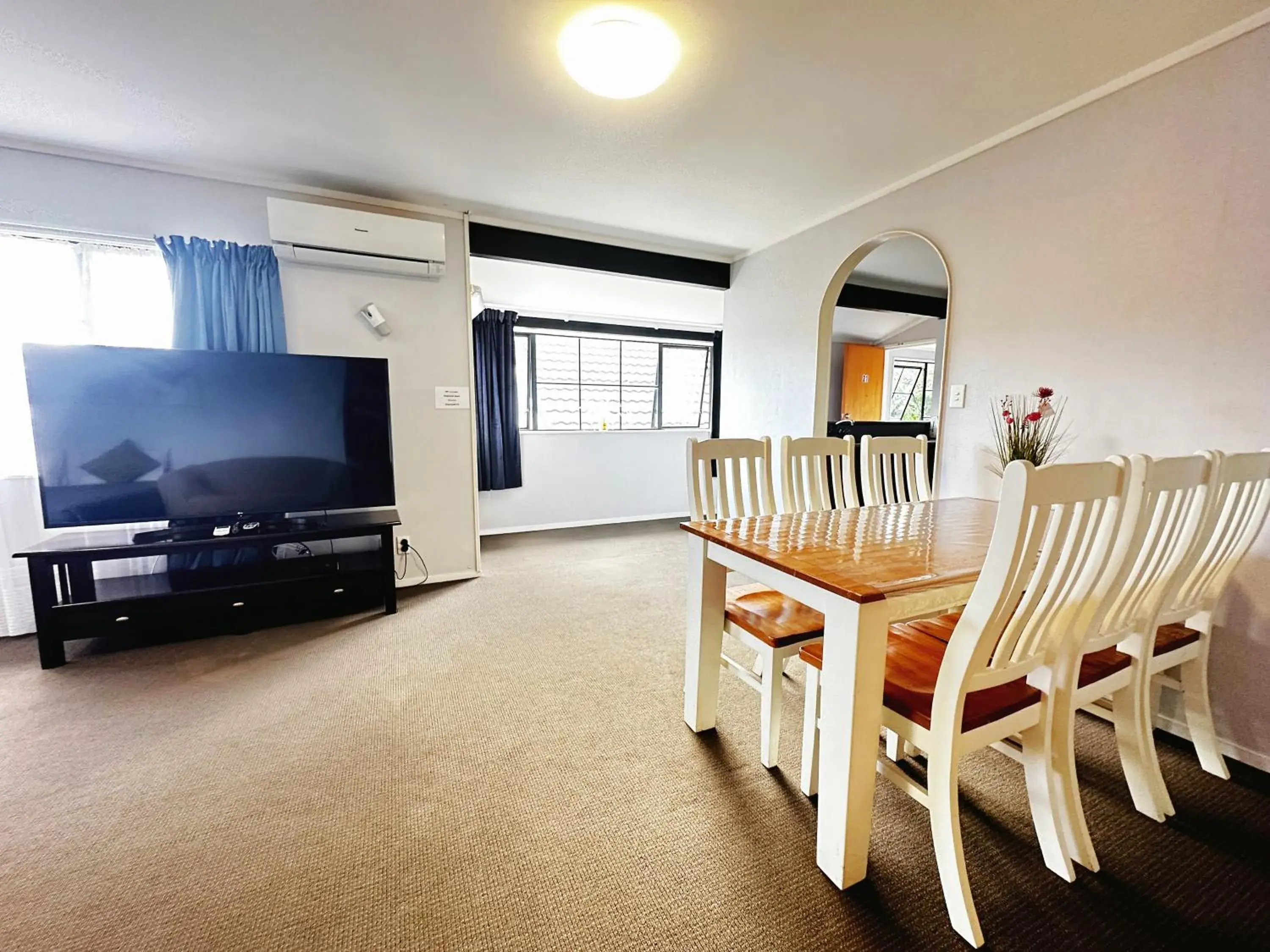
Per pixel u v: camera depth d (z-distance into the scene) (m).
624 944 1.08
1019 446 2.07
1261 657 1.63
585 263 3.60
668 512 5.77
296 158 2.53
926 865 1.29
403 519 3.28
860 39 1.67
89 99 2.03
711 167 2.59
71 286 2.52
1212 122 1.66
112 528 2.68
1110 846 1.34
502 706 1.97
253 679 2.16
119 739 1.75
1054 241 2.09
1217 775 1.60
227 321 2.68
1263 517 1.44
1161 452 1.82
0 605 2.53
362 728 1.82
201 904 1.16
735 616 1.71
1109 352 1.94
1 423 2.46
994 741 1.16
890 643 1.49
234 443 2.61
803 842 1.35
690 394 5.85
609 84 1.75
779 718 1.61
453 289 3.25
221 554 2.85
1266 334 1.58
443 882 1.22
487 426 4.75
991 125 2.19
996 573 0.99
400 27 1.63
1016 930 1.12
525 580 3.48
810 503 2.30
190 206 2.65
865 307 4.73
